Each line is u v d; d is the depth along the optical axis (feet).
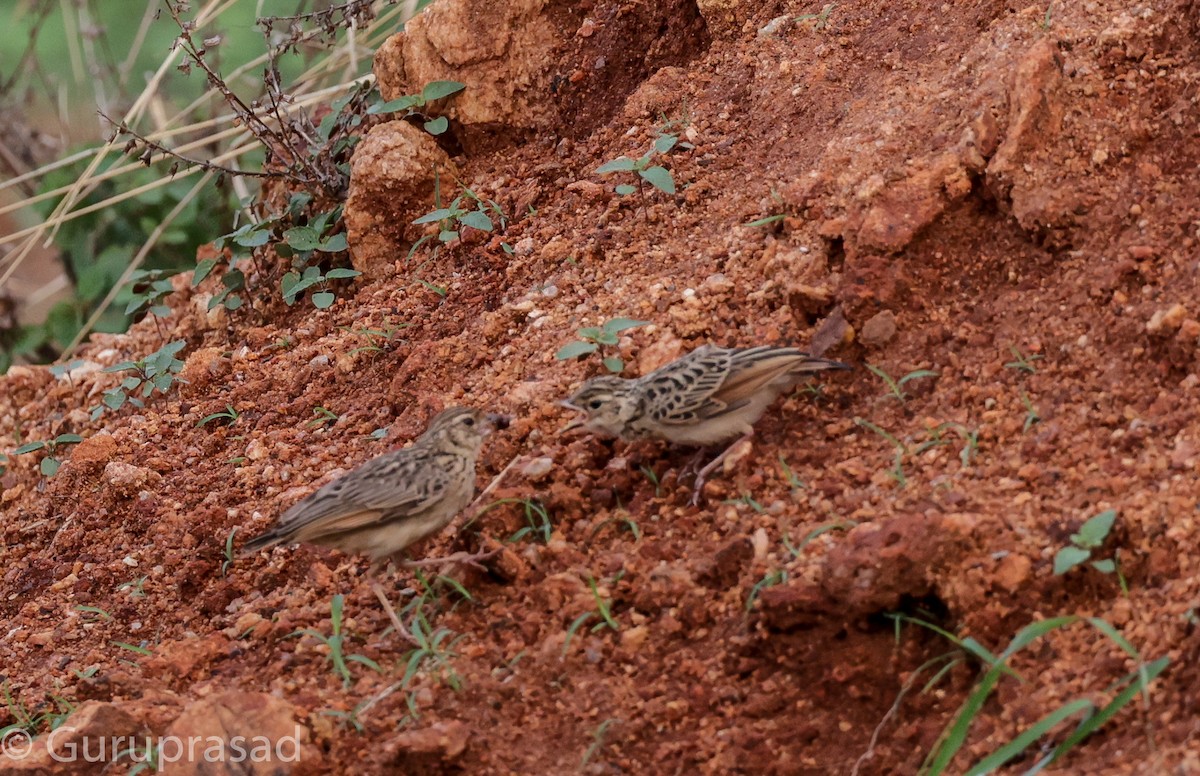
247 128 53.62
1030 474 31.55
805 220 39.52
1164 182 36.45
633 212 44.83
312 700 32.17
